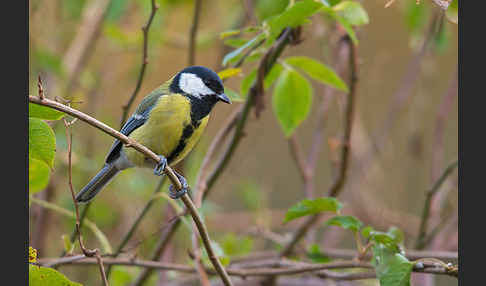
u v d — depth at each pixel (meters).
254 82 6.92
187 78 6.90
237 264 8.27
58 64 10.00
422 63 10.65
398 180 11.89
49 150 5.01
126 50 11.41
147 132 6.70
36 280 4.91
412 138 11.01
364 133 11.56
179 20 13.07
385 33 11.80
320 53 10.37
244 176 12.46
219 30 11.53
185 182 6.84
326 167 13.36
